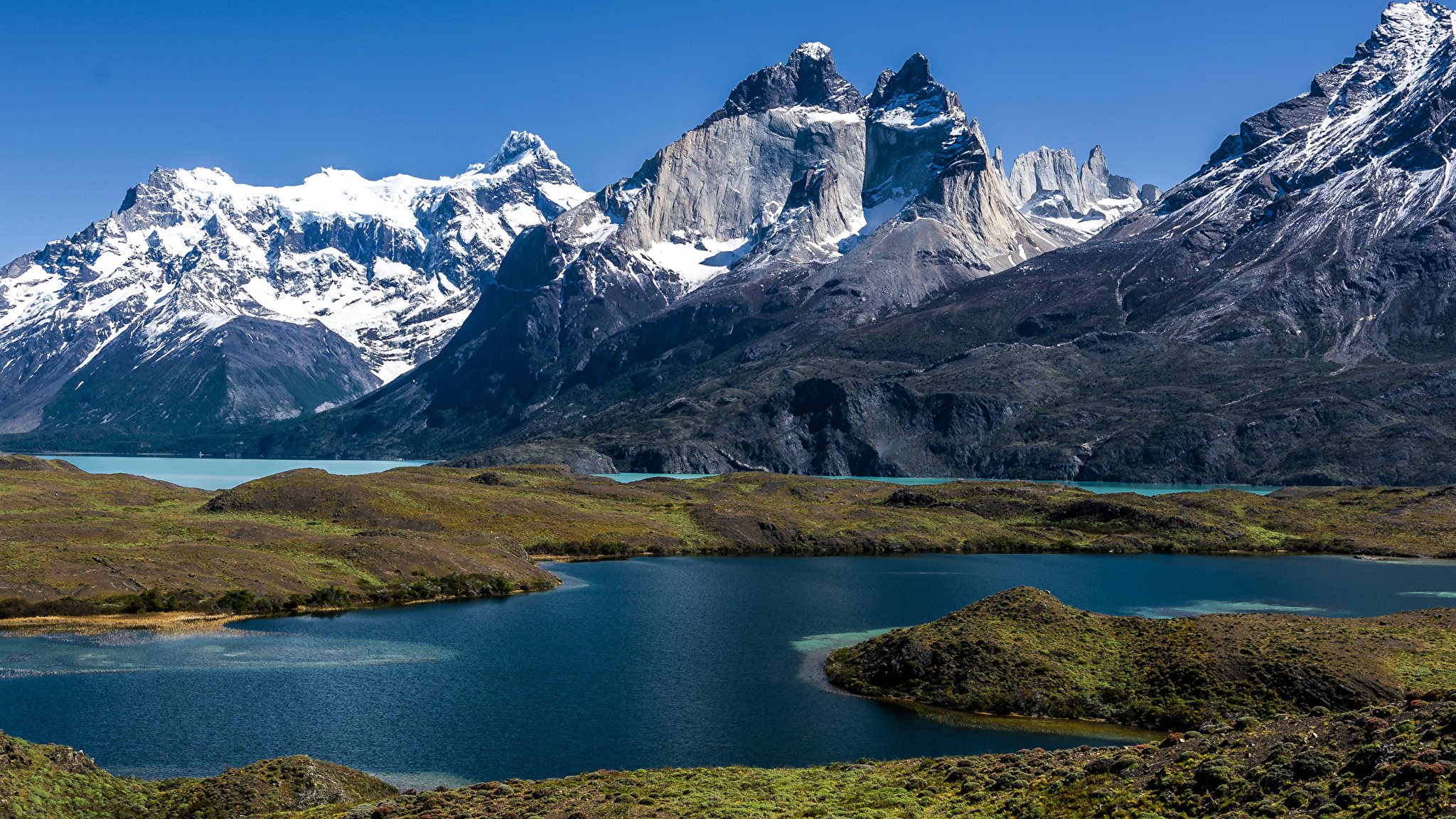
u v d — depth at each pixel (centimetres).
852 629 11088
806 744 7000
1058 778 5166
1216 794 4528
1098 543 19812
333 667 9075
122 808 5228
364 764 6519
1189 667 7912
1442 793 3831
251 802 5288
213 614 11494
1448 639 8544
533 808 5012
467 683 8569
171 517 17088
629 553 18438
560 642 10312
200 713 7531
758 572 16138
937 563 17475
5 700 7731
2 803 4816
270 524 16938
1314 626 8869
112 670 8769
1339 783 4266
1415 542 19650
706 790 5356
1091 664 8338
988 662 8275
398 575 13588
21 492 19162
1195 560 18012
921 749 6881
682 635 10744
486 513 19562
